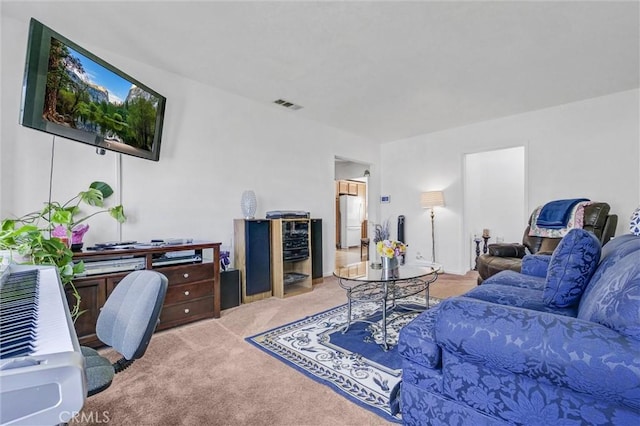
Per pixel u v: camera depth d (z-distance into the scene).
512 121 4.26
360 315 2.83
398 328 2.49
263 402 1.53
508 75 3.07
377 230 5.66
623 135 3.45
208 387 1.66
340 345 2.19
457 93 3.51
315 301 3.33
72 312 1.90
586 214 3.15
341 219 8.96
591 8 2.07
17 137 2.19
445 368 1.17
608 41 2.47
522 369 0.93
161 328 2.45
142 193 2.82
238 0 2.02
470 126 4.68
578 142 3.73
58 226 2.07
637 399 0.76
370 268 2.89
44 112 1.76
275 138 4.02
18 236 1.51
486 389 1.06
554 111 3.91
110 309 1.25
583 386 0.83
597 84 3.27
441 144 5.03
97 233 2.54
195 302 2.66
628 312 0.79
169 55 2.71
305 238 3.85
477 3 2.04
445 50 2.62
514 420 1.00
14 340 0.54
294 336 2.35
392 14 2.15
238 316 2.83
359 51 2.63
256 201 3.71
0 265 1.25
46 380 0.40
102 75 2.13
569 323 0.89
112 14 2.15
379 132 5.13
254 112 3.78
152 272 1.26
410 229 5.41
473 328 1.01
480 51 2.62
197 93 3.24
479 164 5.69
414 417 1.27
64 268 1.74
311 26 2.29
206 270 2.74
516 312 0.99
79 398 0.41
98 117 2.13
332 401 1.54
